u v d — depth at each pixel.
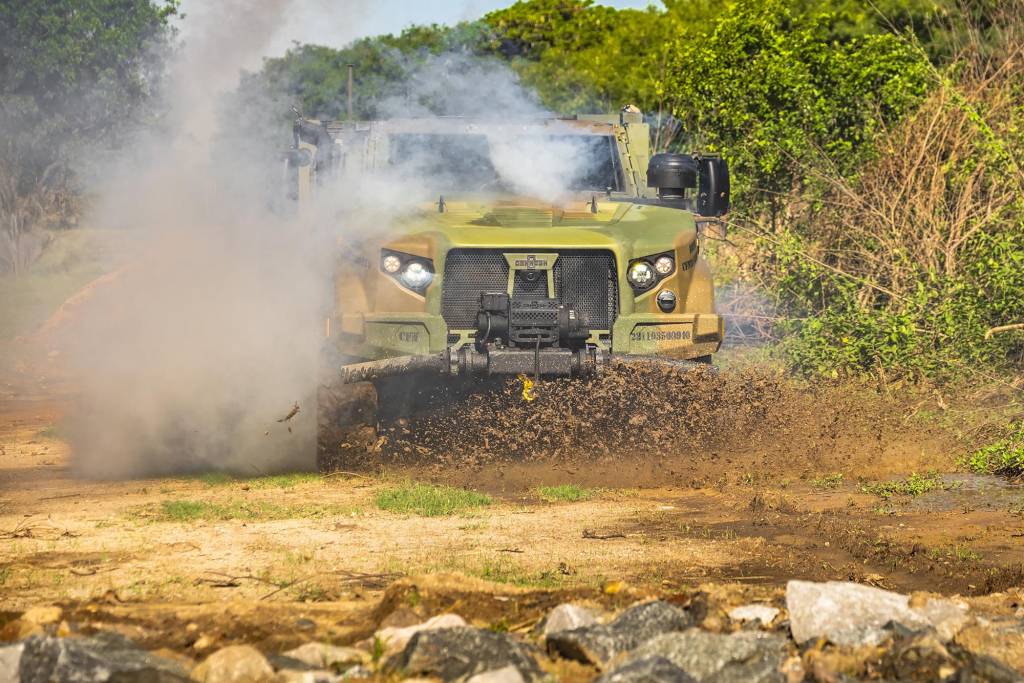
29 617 8.41
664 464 15.52
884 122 25.86
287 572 10.39
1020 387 18.42
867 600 7.88
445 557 11.01
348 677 6.98
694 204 18.84
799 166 24.94
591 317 15.48
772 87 26.30
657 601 7.85
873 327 20.16
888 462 15.84
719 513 13.22
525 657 7.01
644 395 15.27
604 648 7.32
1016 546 11.56
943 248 21.05
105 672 6.53
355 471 15.80
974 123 20.98
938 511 13.29
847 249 22.89
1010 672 6.69
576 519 12.89
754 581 10.16
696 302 15.80
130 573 10.39
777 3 27.98
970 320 19.23
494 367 14.80
